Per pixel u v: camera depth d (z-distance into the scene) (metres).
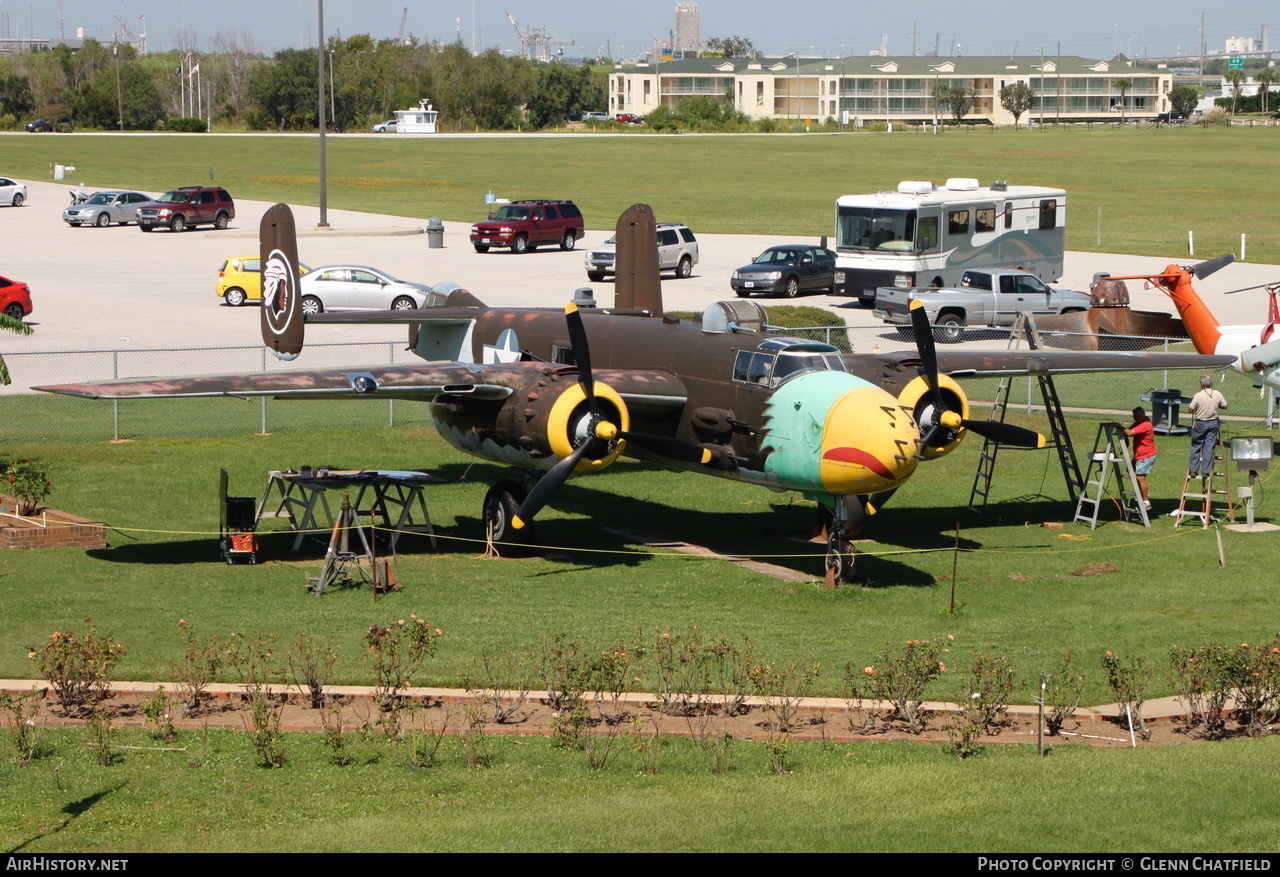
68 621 18.81
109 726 15.27
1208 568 23.14
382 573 21.67
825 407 21.58
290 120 195.88
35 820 12.69
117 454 31.23
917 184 53.78
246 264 54.38
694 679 16.88
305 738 15.02
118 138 159.88
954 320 47.41
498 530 24.58
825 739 15.23
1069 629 19.41
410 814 12.85
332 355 45.59
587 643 18.22
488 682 16.66
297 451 32.09
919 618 20.09
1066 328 45.97
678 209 93.62
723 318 24.56
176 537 24.72
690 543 25.34
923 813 12.51
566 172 121.75
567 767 14.23
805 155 140.88
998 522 27.00
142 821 12.67
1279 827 12.04
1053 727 15.65
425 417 36.66
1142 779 13.41
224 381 23.19
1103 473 26.55
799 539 25.66
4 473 27.23
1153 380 42.66
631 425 25.72
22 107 190.25
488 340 29.58
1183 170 121.94
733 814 12.58
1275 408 37.56
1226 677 15.73
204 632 18.47
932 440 23.34
